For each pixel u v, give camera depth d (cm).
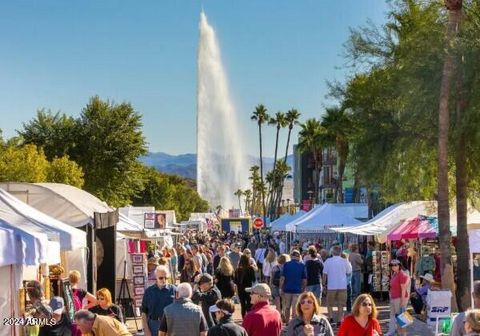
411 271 2786
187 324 1129
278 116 12369
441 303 1783
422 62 2423
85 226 2197
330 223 3878
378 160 2638
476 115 2300
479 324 948
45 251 1336
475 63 2306
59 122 7056
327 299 2175
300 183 13462
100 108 7075
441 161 2238
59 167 6009
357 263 2762
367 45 2711
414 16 2569
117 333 1054
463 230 2344
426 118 2497
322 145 7550
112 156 7012
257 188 17362
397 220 2873
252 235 7481
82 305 1515
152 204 12756
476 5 2417
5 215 1547
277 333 1112
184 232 8612
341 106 2781
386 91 2628
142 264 2392
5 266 1305
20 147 6794
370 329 1004
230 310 1064
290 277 2089
